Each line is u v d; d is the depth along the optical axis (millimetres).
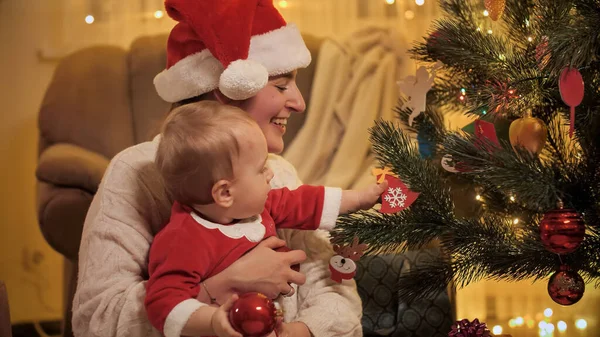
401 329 1795
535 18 1224
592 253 1173
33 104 2850
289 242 1288
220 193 1047
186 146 1039
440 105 1489
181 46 1251
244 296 937
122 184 1191
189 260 1028
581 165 1127
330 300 1203
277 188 1286
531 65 1185
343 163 2469
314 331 1141
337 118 2531
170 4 1217
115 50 2619
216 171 1036
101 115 2461
